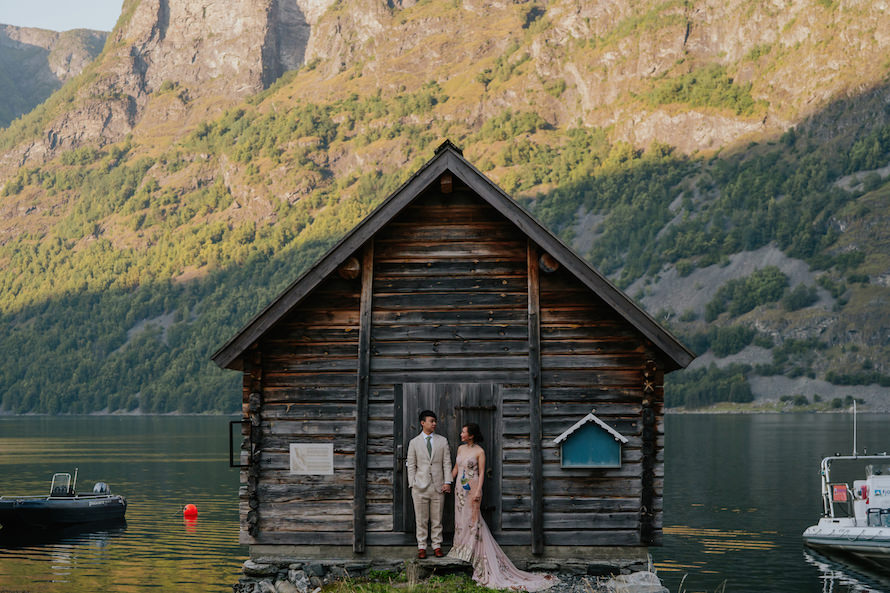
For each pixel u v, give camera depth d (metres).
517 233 15.72
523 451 15.29
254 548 15.41
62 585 22.98
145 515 37.00
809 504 40.81
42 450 89.81
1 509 33.00
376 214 15.21
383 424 15.42
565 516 15.14
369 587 14.05
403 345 15.56
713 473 58.34
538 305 15.48
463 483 14.85
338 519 15.34
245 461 15.45
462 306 15.60
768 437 108.19
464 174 15.22
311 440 15.49
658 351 15.34
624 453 15.23
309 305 15.70
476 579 14.54
